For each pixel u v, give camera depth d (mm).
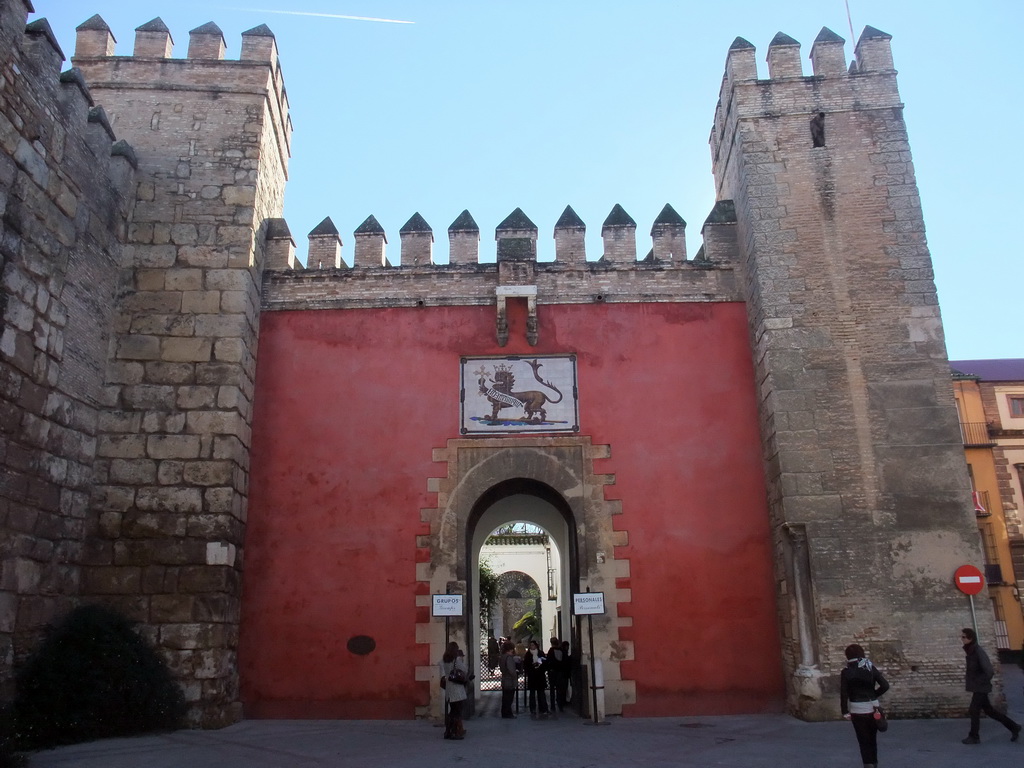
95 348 14625
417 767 10031
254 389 16578
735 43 17844
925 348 15523
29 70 12375
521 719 15211
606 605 15297
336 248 18188
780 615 15062
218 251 16047
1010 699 17031
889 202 16438
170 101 17016
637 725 13766
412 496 15992
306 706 14812
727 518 15789
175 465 14734
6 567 11641
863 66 17484
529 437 16312
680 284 17375
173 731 13078
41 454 12711
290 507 15906
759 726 13250
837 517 14570
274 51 17812
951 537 14438
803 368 15477
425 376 16766
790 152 16891
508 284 17266
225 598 14289
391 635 15195
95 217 14680
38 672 12031
